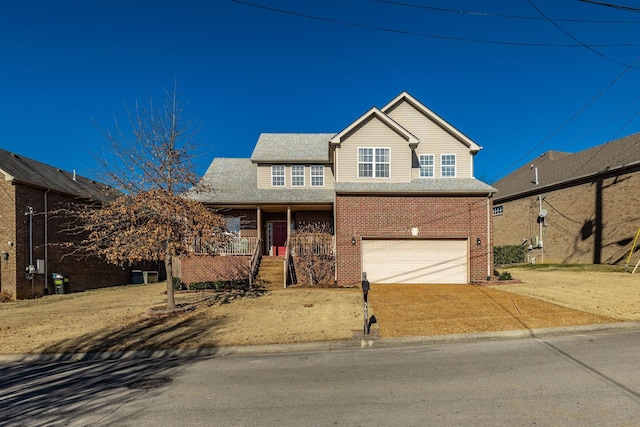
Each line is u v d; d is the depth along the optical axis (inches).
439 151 762.8
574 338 335.3
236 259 726.5
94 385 253.9
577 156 1034.7
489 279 660.1
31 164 860.6
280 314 452.8
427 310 452.4
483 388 222.1
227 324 414.6
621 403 195.2
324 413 194.9
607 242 847.1
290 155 887.7
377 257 678.5
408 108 771.4
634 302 448.5
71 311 534.6
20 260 721.0
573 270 797.2
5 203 719.1
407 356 299.4
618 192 827.4
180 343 352.2
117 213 450.0
